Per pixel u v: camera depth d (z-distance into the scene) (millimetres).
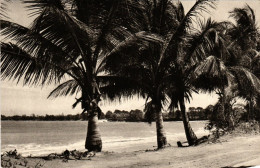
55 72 7738
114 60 8781
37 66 7203
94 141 9039
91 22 8141
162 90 11227
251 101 14703
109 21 7859
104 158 8375
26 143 27062
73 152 8469
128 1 7637
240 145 10844
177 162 8203
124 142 24141
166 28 10828
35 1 6367
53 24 7195
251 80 12086
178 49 10406
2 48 6711
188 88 11727
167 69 10992
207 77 11562
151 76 10875
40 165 6707
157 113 11211
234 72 12531
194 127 39531
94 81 8875
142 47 9695
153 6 10352
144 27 10125
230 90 13125
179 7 11594
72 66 8477
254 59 13625
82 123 57969
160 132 11133
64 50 7887
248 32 13602
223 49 11641
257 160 8234
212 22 10711
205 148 10414
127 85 10555
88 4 7898
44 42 7285
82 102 9070
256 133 13625
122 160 8266
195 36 10789
